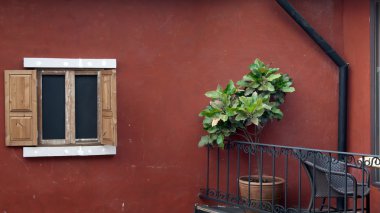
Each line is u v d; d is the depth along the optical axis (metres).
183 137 7.14
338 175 5.81
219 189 7.19
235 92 6.81
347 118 7.36
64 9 6.85
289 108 7.33
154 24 7.07
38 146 6.79
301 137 7.34
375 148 6.87
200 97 7.16
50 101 6.91
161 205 7.08
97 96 6.98
